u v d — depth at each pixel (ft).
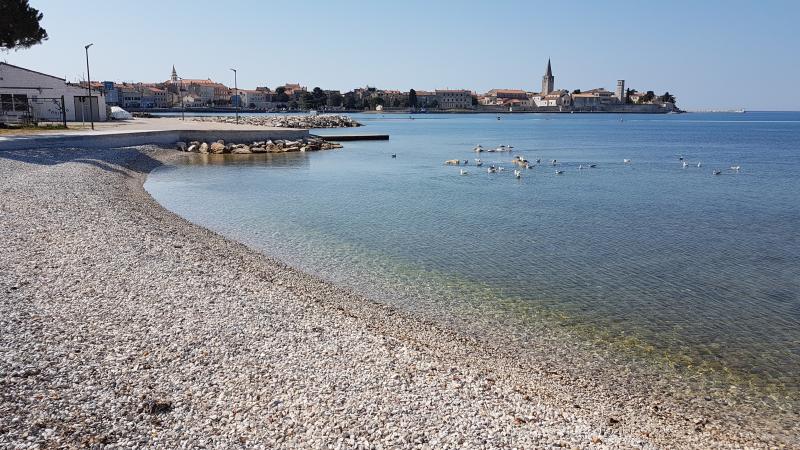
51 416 28.45
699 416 36.76
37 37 186.50
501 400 34.88
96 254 58.18
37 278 49.11
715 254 77.20
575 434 31.53
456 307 55.11
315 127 408.05
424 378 36.60
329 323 45.44
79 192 92.32
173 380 33.37
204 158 188.85
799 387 41.04
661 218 102.68
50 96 245.45
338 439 28.55
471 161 205.16
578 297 58.80
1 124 189.88
